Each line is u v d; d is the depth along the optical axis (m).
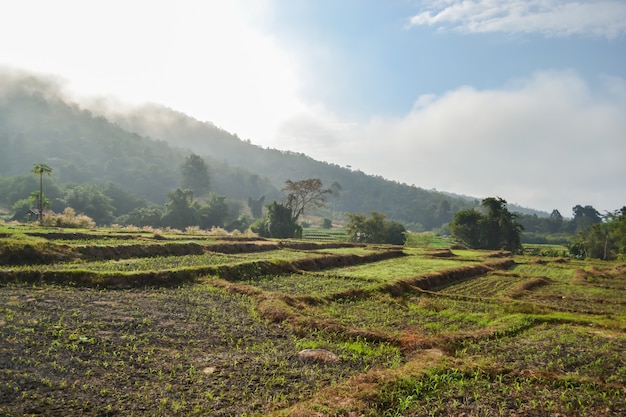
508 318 18.67
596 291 32.78
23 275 18.05
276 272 27.80
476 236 88.94
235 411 8.65
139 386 9.49
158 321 14.47
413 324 17.34
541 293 30.80
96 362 10.49
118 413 8.24
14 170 152.25
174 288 20.48
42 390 8.73
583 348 14.05
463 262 45.12
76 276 18.83
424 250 61.22
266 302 17.98
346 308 19.81
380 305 20.92
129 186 167.50
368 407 8.84
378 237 90.88
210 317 15.77
